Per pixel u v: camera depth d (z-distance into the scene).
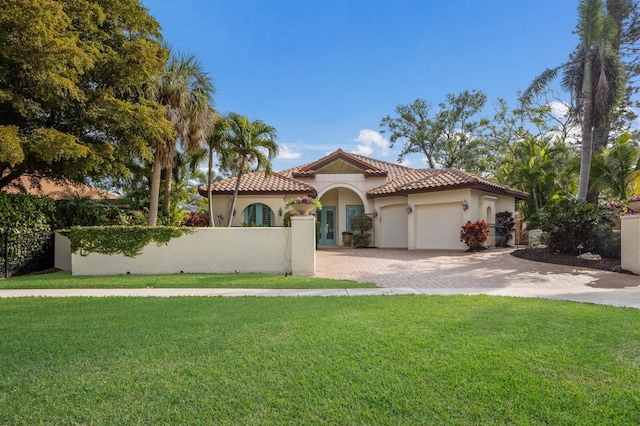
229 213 25.88
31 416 3.46
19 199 15.36
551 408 3.50
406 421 3.32
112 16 14.28
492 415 3.40
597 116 17.98
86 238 13.97
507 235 22.69
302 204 13.77
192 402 3.70
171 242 14.27
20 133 12.06
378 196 25.47
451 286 11.30
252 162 22.56
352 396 3.78
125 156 17.27
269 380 4.17
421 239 23.38
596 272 13.35
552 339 5.47
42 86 11.37
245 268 14.33
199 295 10.09
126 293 10.57
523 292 10.15
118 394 3.89
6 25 9.80
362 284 11.60
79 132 14.73
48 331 6.22
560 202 16.89
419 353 4.92
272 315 7.18
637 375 4.20
